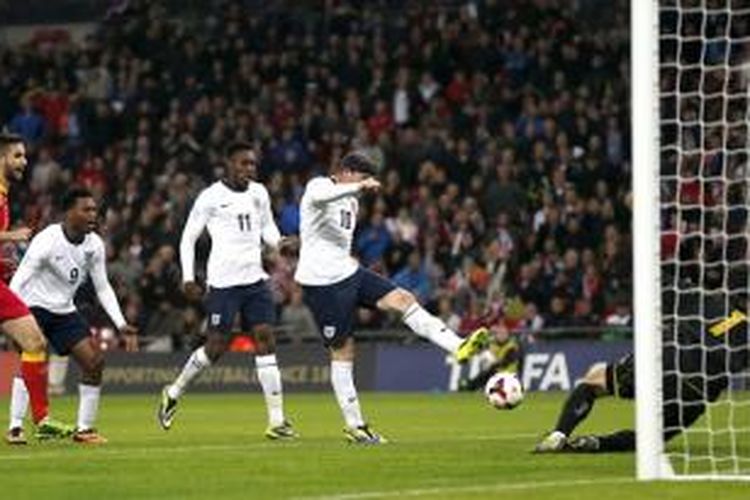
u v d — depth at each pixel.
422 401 76.00
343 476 32.84
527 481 31.30
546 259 89.38
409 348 88.50
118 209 96.62
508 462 35.41
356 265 42.91
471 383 86.69
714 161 76.06
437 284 89.62
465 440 44.09
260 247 47.06
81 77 109.31
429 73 103.38
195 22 116.75
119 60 109.31
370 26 112.19
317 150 99.88
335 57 106.06
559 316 87.88
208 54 107.69
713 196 73.75
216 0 116.62
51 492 30.34
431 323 42.53
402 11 113.44
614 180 94.38
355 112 101.62
